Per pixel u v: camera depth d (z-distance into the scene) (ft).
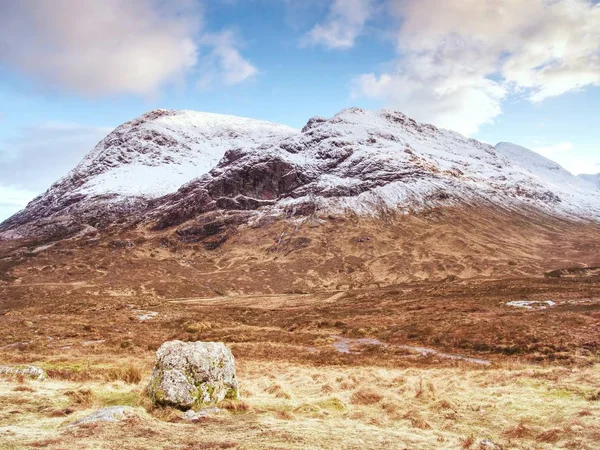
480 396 62.54
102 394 58.70
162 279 528.63
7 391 58.44
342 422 47.14
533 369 89.61
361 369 107.24
